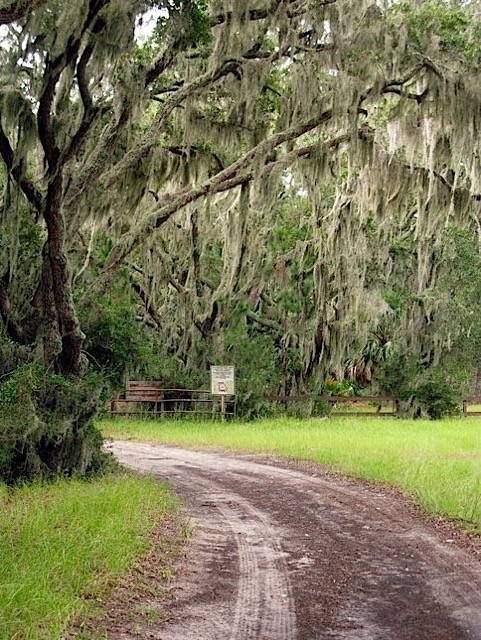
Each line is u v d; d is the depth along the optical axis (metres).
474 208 22.30
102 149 15.05
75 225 15.45
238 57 16.12
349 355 29.08
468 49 16.84
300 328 28.56
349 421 27.61
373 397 30.92
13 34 13.25
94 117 13.43
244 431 23.55
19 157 14.05
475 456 17.02
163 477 14.84
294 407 29.30
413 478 13.75
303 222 27.77
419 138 19.38
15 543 8.40
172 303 28.70
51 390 13.77
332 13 16.42
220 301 28.11
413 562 8.73
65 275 13.84
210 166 21.19
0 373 14.19
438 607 7.16
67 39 12.80
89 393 14.07
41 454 13.85
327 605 7.19
